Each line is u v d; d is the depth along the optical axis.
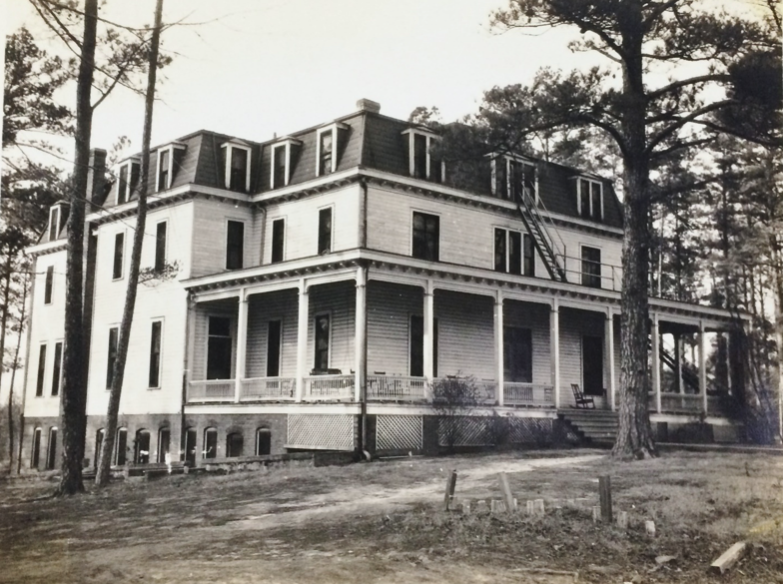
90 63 20.78
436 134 30.36
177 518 15.12
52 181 26.50
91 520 15.48
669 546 12.49
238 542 12.36
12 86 22.94
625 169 24.03
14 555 12.09
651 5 23.44
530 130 23.44
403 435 24.69
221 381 28.80
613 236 36.91
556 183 35.34
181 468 23.28
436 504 14.89
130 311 23.11
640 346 23.17
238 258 31.61
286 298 30.45
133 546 12.52
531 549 11.84
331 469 21.30
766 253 34.22
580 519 13.66
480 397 26.81
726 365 39.78
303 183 29.84
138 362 32.22
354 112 29.70
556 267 32.25
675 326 37.00
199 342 30.56
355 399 24.03
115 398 22.69
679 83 22.80
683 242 40.84
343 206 28.70
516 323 32.59
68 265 21.20
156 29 18.42
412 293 29.30
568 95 22.48
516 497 15.59
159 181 32.41
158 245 32.06
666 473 18.78
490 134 23.06
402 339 28.80
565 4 21.92
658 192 33.62
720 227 38.59
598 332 35.56
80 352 20.95
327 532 12.84
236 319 31.61
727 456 22.97
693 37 22.47
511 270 32.69
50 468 36.94
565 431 28.69
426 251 29.86
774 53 21.52
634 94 22.95
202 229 30.80
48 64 22.98
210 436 28.92
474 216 31.59
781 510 14.68
